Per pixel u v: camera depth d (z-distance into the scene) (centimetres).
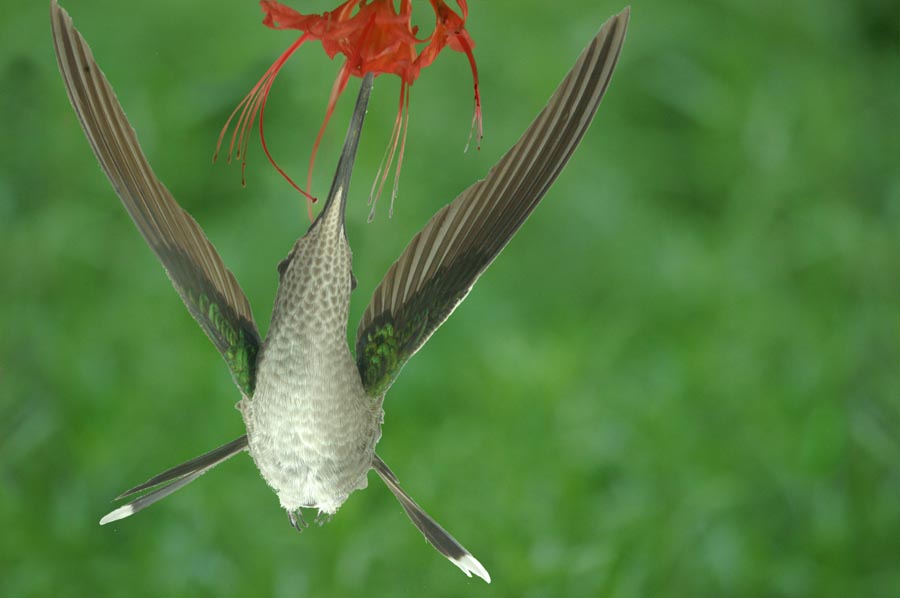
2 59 261
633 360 237
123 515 129
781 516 209
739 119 279
